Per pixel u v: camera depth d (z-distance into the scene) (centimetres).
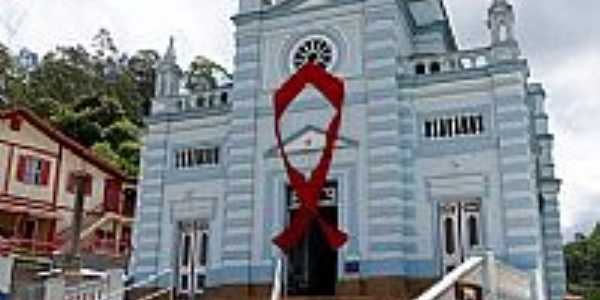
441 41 2744
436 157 2358
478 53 2398
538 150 2905
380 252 2283
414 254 2295
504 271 1739
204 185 2730
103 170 4519
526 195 2186
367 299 2111
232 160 2623
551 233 2836
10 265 2711
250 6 2775
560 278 2759
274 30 2709
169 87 2939
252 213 2536
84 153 4400
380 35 2486
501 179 2239
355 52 2530
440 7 2900
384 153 2366
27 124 4150
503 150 2255
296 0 2684
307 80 2566
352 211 2373
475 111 2338
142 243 2775
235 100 2683
